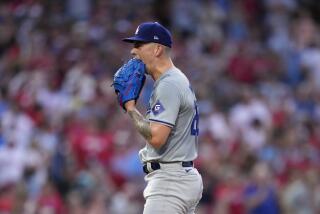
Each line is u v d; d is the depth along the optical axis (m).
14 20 75.75
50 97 63.84
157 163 27.77
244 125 64.38
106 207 50.69
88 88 64.31
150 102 27.80
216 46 77.56
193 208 28.27
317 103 71.19
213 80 69.88
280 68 75.94
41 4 77.19
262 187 54.06
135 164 55.06
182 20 79.81
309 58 77.88
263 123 63.78
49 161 53.34
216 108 65.75
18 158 55.59
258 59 76.12
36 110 61.75
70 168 53.38
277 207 54.59
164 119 27.08
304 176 56.75
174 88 27.41
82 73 65.94
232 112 66.19
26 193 50.34
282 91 71.94
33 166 53.94
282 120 66.25
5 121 59.19
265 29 82.50
